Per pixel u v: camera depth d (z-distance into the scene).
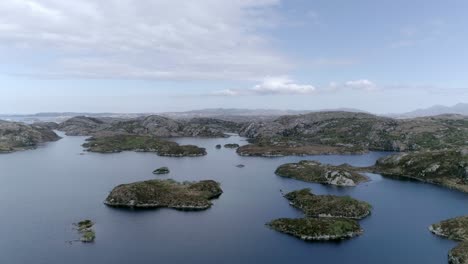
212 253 103.19
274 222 125.06
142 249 106.00
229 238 113.81
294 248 106.56
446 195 164.50
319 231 115.50
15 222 129.38
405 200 155.75
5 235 117.19
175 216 136.00
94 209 144.75
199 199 151.38
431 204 149.88
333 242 110.81
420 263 96.75
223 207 146.50
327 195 149.38
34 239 113.94
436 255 101.56
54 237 115.56
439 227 119.06
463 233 113.12
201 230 121.19
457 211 139.88
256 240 112.31
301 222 120.81
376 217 132.88
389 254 102.06
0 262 98.31
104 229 122.50
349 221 122.50
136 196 152.62
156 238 114.25
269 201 154.88
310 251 104.38
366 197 160.50
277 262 97.88
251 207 146.25
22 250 105.81
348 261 98.12
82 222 127.12
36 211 142.00
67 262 98.12
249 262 97.62
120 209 144.88
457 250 98.94
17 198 161.25
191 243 110.38
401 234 116.56
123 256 101.56
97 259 99.81
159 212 140.88
